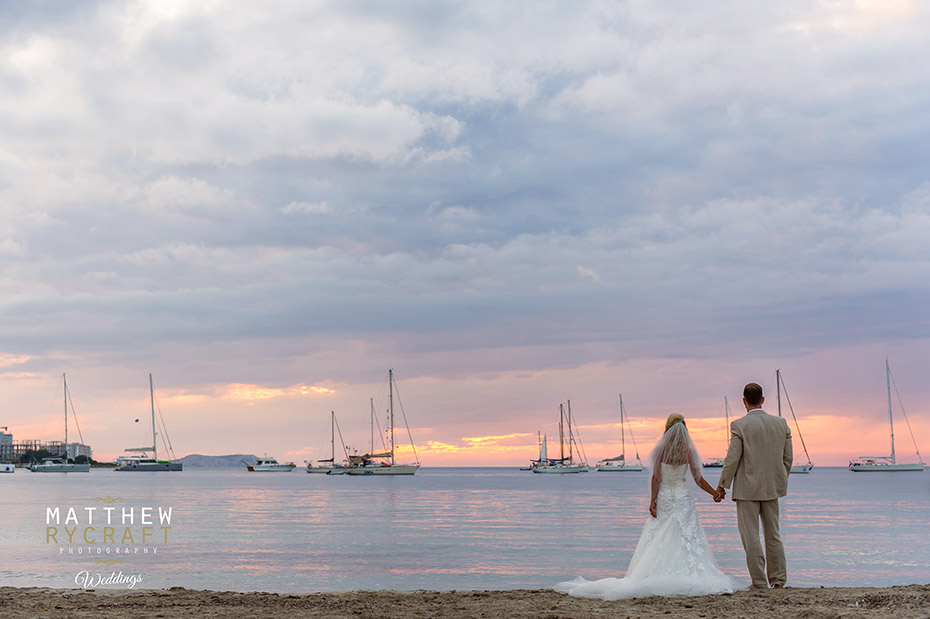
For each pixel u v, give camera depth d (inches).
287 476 7170.3
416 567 879.7
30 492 3435.0
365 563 912.9
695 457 430.6
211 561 919.0
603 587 421.1
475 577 799.1
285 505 2359.7
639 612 360.2
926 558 986.1
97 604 415.8
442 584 746.2
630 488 3983.8
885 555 1020.5
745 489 430.9
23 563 870.4
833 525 1540.4
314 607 400.2
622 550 1063.0
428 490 3784.5
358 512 1982.0
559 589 454.0
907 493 3142.2
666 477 432.8
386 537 1259.8
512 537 1262.3
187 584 725.9
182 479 6181.1
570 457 6535.4
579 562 928.9
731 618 338.3
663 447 433.7
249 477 6825.8
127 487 4212.6
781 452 430.6
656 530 430.3
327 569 854.5
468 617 361.1
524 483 4965.6
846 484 4355.3
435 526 1513.3
